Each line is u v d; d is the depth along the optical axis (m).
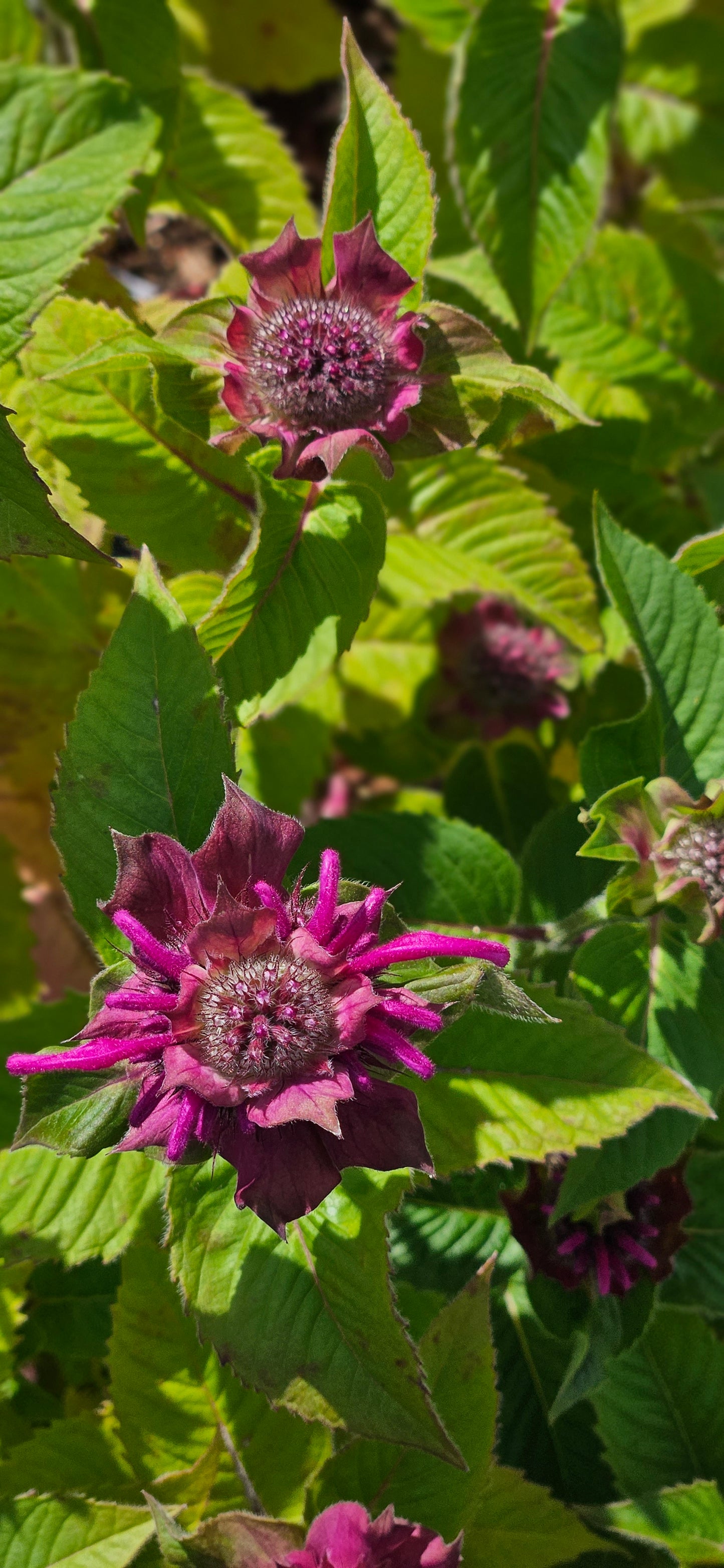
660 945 0.27
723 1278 0.31
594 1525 0.29
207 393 0.26
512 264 0.34
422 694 0.42
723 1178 0.31
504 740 0.41
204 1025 0.21
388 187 0.26
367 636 0.41
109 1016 0.21
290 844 0.22
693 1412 0.31
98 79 0.28
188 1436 0.27
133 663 0.24
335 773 0.46
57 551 0.25
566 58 0.35
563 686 0.39
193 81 0.35
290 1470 0.27
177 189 0.36
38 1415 0.31
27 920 0.38
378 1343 0.23
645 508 0.40
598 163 0.35
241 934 0.21
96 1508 0.26
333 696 0.41
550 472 0.39
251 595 0.27
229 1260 0.24
